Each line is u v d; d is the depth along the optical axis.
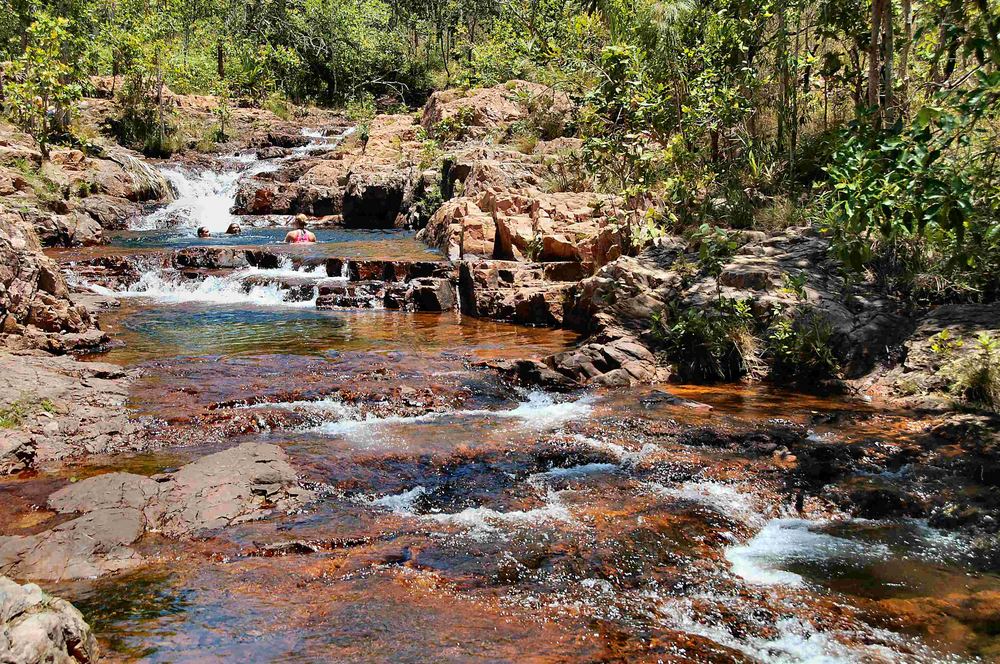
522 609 4.62
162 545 5.42
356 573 5.04
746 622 4.52
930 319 9.58
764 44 15.54
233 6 45.97
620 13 15.13
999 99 6.25
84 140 26.69
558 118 26.12
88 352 11.05
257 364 10.39
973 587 4.91
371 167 28.16
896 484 6.36
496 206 17.75
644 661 4.09
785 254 11.54
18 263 10.98
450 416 8.49
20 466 6.77
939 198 6.25
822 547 5.51
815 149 15.09
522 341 12.07
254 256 18.42
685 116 14.61
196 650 4.11
